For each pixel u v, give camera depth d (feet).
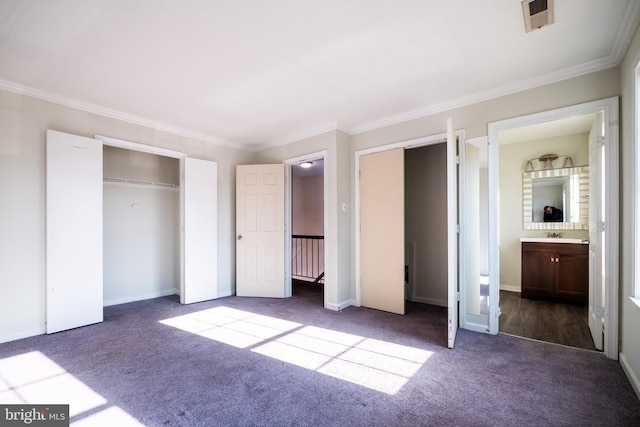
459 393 5.92
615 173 7.27
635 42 6.05
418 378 6.51
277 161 14.61
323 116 11.43
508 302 12.67
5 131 8.55
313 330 9.50
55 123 9.48
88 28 6.16
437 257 12.80
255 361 7.32
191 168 12.91
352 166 12.79
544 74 8.18
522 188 14.69
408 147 11.31
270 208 14.24
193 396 5.82
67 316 9.44
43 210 9.19
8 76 8.22
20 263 8.75
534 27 6.22
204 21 5.98
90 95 9.46
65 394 5.88
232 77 8.34
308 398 5.77
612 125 7.33
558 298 12.64
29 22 5.93
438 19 5.99
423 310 11.83
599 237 7.75
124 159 13.29
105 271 12.61
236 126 12.54
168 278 14.76
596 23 6.10
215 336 8.99
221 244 14.29
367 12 5.79
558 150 13.85
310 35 6.50
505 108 9.01
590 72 7.67
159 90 9.13
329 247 12.18
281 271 14.06
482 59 7.48
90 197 9.95
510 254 14.92
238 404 5.57
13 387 6.12
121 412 5.32
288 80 8.54
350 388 6.12
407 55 7.30
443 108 10.18
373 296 12.04
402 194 11.29
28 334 8.84
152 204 14.21
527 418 5.15
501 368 6.93
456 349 8.02
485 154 9.37
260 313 11.40
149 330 9.50
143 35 6.42
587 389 6.02
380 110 10.83
